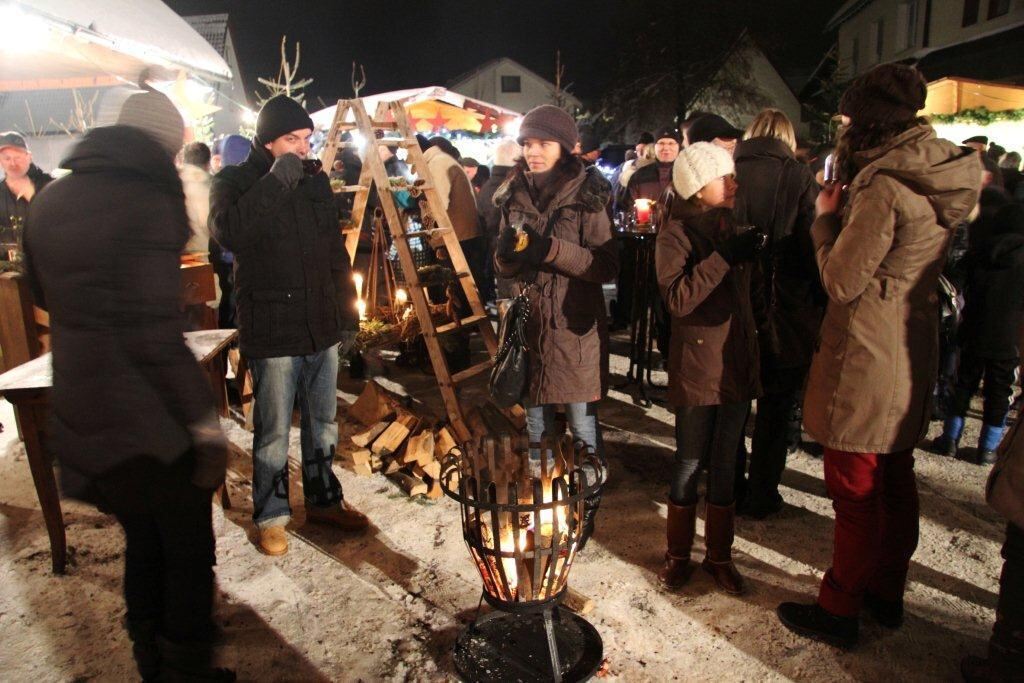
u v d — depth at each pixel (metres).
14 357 4.39
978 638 2.49
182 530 1.96
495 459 2.16
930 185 2.04
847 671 2.33
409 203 5.89
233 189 2.78
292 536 3.21
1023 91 9.99
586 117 27.66
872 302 2.19
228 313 5.57
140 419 1.81
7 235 4.88
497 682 2.13
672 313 2.48
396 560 3.01
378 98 11.77
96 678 2.33
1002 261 3.60
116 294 1.76
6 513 3.38
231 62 24.41
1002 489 2.03
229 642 2.49
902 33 18.84
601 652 2.25
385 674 2.34
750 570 2.91
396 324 5.07
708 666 2.36
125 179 1.77
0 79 6.63
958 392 3.91
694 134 3.63
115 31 6.10
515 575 2.12
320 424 3.19
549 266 2.79
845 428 2.24
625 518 3.36
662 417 4.69
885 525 2.47
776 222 3.08
